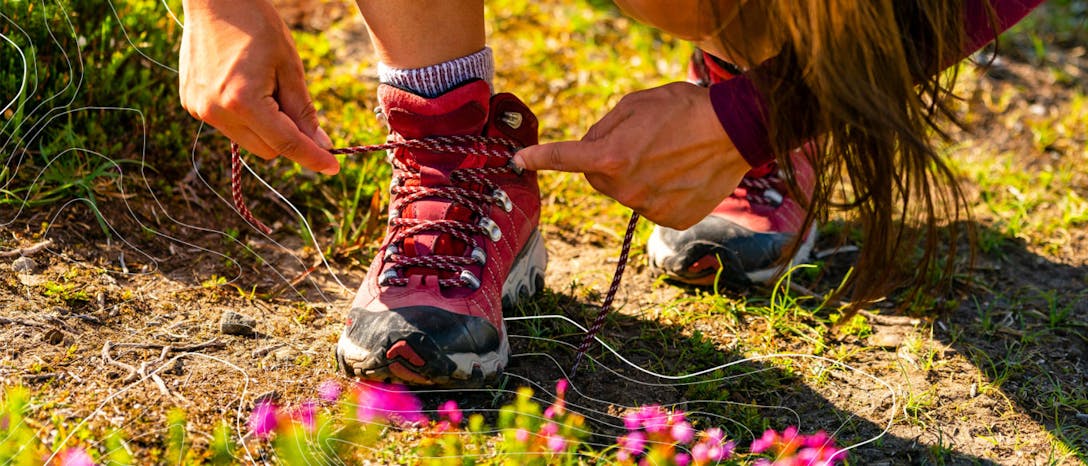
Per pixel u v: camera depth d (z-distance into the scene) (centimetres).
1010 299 177
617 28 295
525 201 152
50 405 124
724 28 117
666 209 126
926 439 136
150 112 191
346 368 134
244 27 120
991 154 237
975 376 152
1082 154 238
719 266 171
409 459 122
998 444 136
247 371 139
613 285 142
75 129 182
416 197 142
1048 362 158
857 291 132
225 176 192
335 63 252
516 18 291
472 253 140
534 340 154
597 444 129
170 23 207
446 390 136
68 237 164
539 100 249
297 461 118
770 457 129
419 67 136
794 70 112
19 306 145
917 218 127
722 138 118
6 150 172
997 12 117
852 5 104
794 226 175
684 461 126
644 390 144
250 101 118
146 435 121
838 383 149
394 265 139
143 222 174
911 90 109
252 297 161
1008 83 273
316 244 171
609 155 120
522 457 122
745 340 160
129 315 149
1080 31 308
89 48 188
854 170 119
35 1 179
